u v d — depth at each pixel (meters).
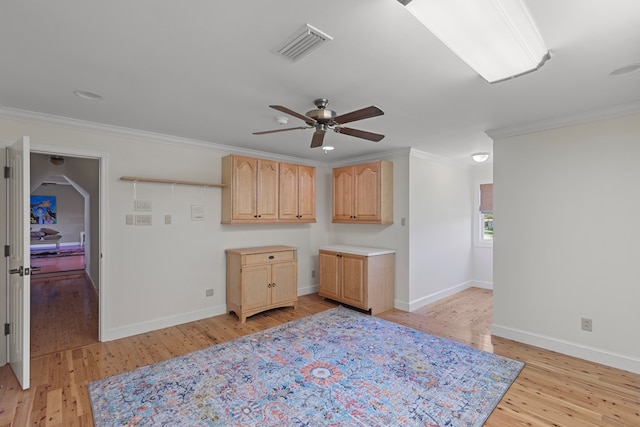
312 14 1.48
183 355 3.01
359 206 4.72
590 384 2.50
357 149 4.49
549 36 1.64
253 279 4.06
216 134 3.68
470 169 5.80
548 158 3.15
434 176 4.93
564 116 2.96
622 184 2.75
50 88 2.36
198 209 4.07
